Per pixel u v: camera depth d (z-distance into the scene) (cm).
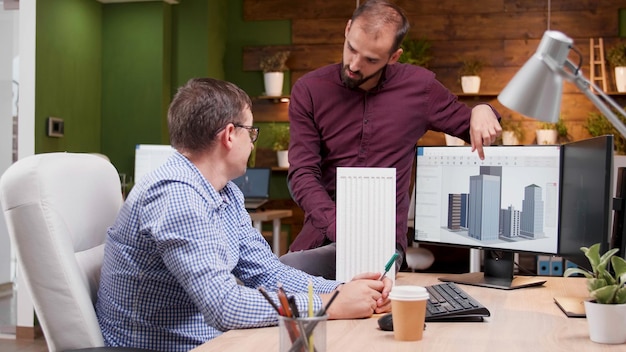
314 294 174
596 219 191
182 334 173
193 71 641
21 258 167
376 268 200
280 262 212
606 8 621
